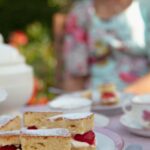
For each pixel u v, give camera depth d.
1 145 1.01
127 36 2.30
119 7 2.30
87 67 2.47
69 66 2.52
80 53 2.47
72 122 1.02
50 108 1.37
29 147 0.98
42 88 2.84
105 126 1.29
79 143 1.01
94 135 1.04
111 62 2.34
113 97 1.51
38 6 4.06
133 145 1.10
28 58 3.44
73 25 2.49
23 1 4.07
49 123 1.08
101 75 2.34
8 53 1.39
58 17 2.87
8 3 4.04
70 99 1.42
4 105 1.36
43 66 3.43
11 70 1.36
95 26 2.35
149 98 1.30
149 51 2.28
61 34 2.82
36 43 3.73
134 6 2.27
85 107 1.34
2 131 1.04
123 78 2.30
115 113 1.46
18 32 3.78
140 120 1.22
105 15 2.34
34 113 1.11
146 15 2.25
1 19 4.01
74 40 2.48
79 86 2.53
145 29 2.27
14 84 1.36
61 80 2.82
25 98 1.41
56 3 4.08
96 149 1.02
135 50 2.30
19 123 1.12
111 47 2.31
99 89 1.59
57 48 2.84
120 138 1.05
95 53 2.35
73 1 3.39
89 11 2.41
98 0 2.37
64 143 0.97
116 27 2.31
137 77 2.31
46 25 4.04
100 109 1.45
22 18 4.05
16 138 1.01
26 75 1.39
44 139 0.98
